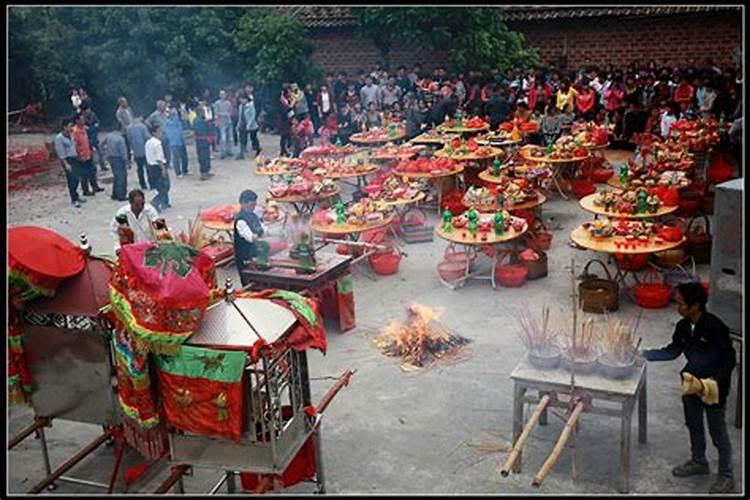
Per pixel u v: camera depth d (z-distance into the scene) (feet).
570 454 21.25
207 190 56.49
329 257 29.91
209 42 83.25
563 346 21.21
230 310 17.46
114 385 18.76
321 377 26.40
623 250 30.12
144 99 85.71
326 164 48.88
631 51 74.95
